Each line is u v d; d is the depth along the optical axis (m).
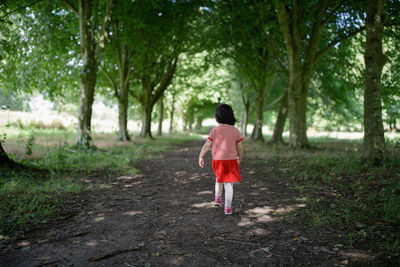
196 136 29.17
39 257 2.28
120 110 15.14
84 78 9.50
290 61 10.98
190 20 13.77
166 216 3.45
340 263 2.13
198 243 2.61
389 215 3.03
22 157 6.85
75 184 4.82
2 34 8.48
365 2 8.99
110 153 9.12
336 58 13.66
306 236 2.70
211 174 6.71
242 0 11.46
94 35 9.91
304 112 11.59
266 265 2.15
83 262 2.21
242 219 3.29
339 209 3.48
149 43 13.05
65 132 14.98
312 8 10.03
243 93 23.67
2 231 2.74
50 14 9.73
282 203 3.94
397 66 11.23
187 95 26.53
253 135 20.58
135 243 2.61
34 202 3.68
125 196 4.45
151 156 9.87
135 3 11.07
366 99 6.44
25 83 11.07
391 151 8.35
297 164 7.40
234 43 15.06
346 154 8.59
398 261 2.09
